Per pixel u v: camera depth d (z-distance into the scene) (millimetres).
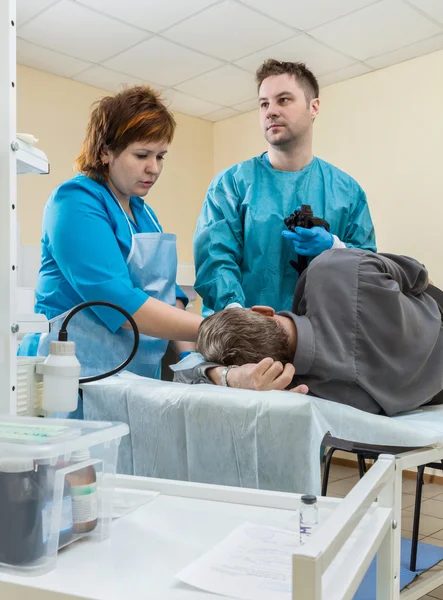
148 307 1305
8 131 874
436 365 1182
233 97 4473
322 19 3309
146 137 1352
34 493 614
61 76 4109
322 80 4141
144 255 1414
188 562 640
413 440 902
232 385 1113
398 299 1106
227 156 4941
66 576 602
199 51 3713
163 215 4668
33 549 606
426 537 2926
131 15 3283
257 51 3709
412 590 1639
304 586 474
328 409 930
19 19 3322
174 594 562
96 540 700
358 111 4070
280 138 1943
